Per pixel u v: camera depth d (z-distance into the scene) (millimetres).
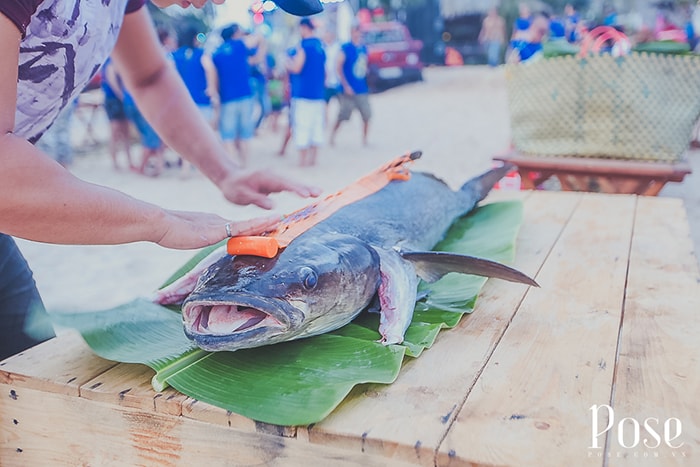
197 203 5656
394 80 13859
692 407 1085
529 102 3598
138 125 6848
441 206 1943
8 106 1058
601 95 3393
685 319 1440
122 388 1186
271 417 1058
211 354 1265
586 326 1407
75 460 1257
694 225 4395
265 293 1188
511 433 1016
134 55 1765
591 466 937
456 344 1332
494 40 17859
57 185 1073
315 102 7004
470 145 7859
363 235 1556
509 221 2047
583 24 11258
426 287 1606
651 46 3373
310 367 1198
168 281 1636
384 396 1134
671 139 3383
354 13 19297
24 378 1247
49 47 1209
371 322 1435
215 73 6914
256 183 1815
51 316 1434
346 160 7441
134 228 1163
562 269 1772
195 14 9820
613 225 2174
